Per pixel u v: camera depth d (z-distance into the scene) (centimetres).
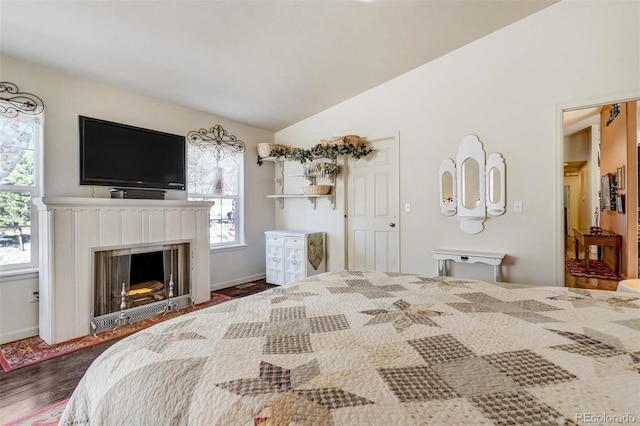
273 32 268
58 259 257
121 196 305
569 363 80
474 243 333
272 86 361
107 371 92
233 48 283
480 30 307
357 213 428
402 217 377
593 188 614
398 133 378
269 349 91
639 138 425
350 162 433
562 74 285
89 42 253
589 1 272
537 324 109
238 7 235
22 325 269
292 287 166
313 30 272
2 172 266
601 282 425
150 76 311
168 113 370
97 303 283
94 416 85
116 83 316
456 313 122
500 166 315
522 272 307
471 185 331
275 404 66
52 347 252
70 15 222
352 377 75
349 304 135
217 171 425
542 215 297
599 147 581
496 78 316
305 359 84
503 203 314
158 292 330
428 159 358
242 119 443
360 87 391
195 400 71
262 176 490
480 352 88
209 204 367
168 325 113
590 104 273
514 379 73
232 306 133
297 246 427
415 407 65
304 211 477
